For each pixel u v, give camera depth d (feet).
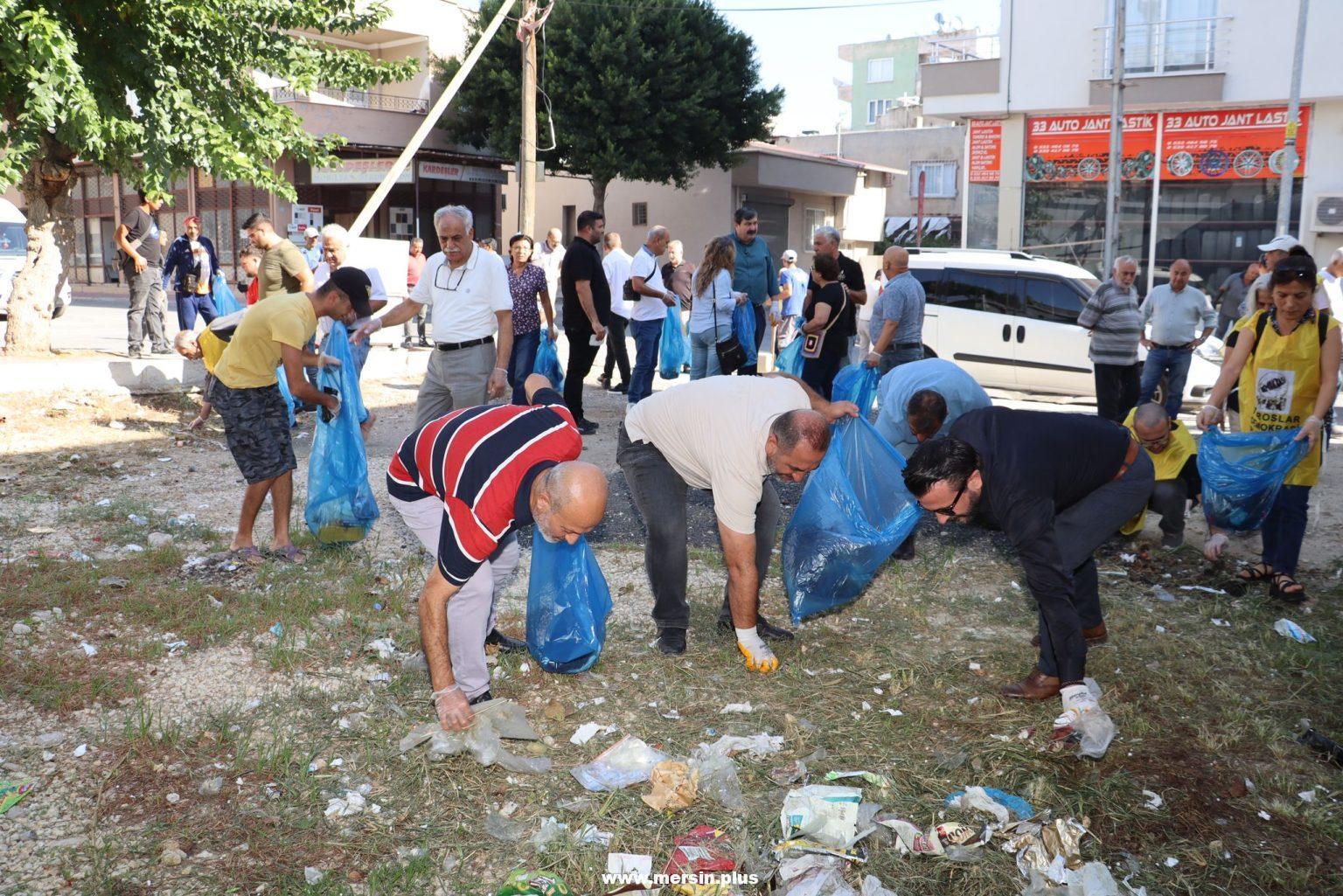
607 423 33.37
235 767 11.51
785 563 16.67
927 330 41.29
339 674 14.06
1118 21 63.98
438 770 11.66
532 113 52.44
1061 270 39.55
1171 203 69.56
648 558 15.05
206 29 33.99
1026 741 12.72
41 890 9.39
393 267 48.88
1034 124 72.49
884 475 16.94
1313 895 10.03
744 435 13.24
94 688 13.20
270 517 21.75
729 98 90.84
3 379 31.35
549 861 10.08
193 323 38.34
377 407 35.37
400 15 95.50
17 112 32.55
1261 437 17.56
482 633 12.81
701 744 12.50
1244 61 64.69
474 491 10.78
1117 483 13.60
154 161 32.89
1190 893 9.94
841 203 123.75
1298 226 66.03
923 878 9.99
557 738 12.63
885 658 15.29
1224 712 13.60
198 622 15.30
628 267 37.99
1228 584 18.38
